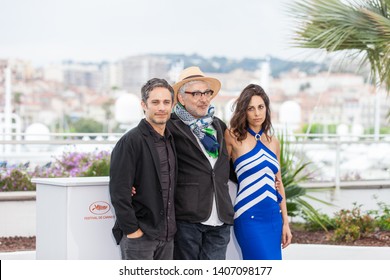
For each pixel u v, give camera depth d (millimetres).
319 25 8859
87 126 111812
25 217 9711
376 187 11406
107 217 5590
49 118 110188
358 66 9266
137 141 5074
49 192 5660
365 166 13352
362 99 103062
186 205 5336
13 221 9648
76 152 10852
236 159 5789
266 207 5746
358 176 12641
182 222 5363
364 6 8773
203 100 5484
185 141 5391
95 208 5543
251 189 5746
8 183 10141
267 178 5777
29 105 109250
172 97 5180
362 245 8617
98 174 10531
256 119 5754
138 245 5117
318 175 11789
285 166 9055
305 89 111750
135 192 5133
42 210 5758
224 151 5562
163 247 5238
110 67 127375
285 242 5969
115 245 5617
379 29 8430
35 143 10453
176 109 5531
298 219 10398
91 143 10867
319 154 12672
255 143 5812
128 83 127125
